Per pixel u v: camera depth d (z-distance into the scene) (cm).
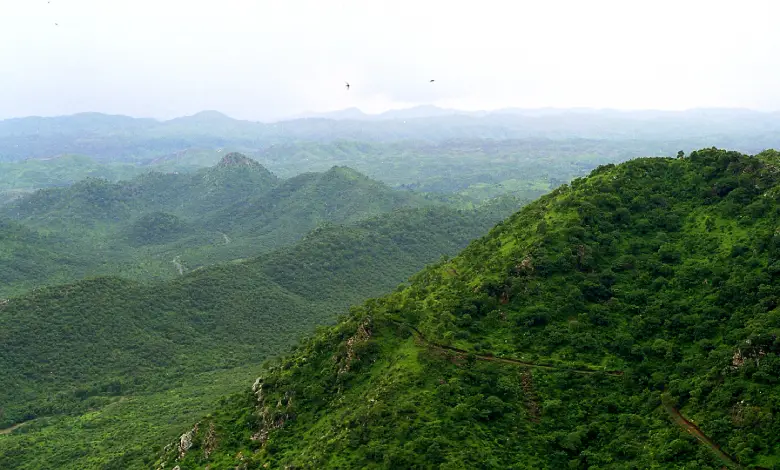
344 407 7019
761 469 5184
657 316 7362
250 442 7625
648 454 5750
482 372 6912
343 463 5941
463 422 6141
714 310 7056
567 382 6806
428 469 5581
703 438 5734
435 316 7950
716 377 6191
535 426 6334
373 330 7906
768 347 5997
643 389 6638
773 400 5572
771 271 6981
